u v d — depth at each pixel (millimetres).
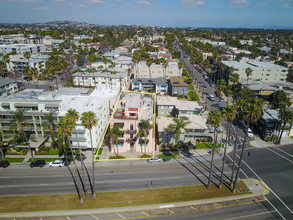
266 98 114125
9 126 74500
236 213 49562
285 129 83438
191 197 53375
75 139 69375
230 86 134500
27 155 70562
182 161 69375
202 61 193250
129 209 49906
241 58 189625
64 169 64562
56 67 148750
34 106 73750
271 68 139625
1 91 110250
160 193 54625
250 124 93688
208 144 78688
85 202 51156
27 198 52500
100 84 133625
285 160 70562
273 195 55312
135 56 175250
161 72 151250
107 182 58812
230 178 61469
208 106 112812
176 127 70438
